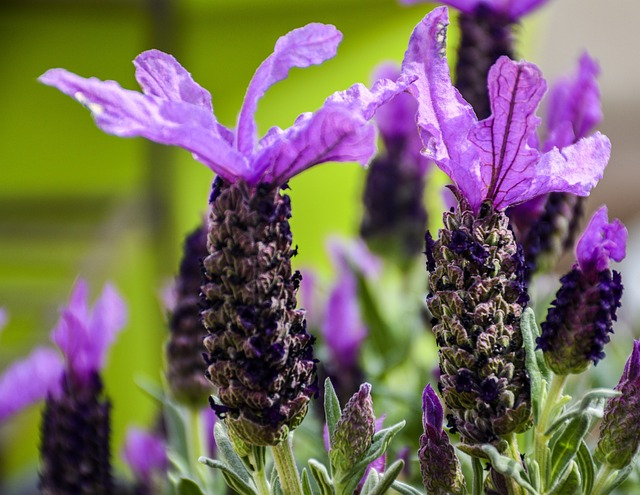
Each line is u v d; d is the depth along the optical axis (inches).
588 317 9.6
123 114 9.0
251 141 9.5
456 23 12.1
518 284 9.4
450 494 9.6
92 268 25.1
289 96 23.6
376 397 12.7
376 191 14.5
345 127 9.1
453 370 9.5
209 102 9.5
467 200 9.5
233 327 9.4
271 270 9.4
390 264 15.4
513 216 11.2
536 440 9.8
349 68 23.9
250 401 9.4
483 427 9.5
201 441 11.9
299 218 24.0
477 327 9.4
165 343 12.0
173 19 25.2
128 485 12.7
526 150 9.3
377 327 14.5
